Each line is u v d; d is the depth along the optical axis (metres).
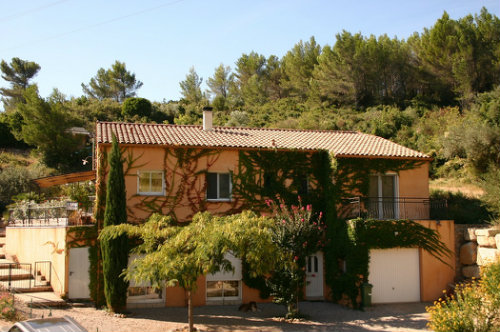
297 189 19.66
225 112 67.06
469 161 30.97
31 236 20.66
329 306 17.89
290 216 16.47
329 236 18.95
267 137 21.84
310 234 15.88
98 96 77.25
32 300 15.70
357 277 17.44
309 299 19.02
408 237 18.22
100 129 19.64
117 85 76.56
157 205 18.00
